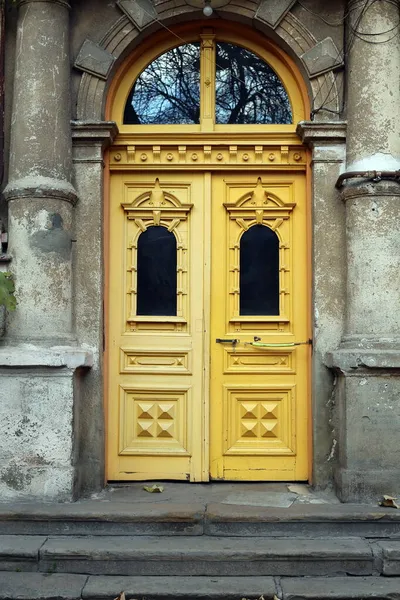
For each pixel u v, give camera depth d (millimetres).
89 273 6043
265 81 6480
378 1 5898
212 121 6371
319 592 4574
